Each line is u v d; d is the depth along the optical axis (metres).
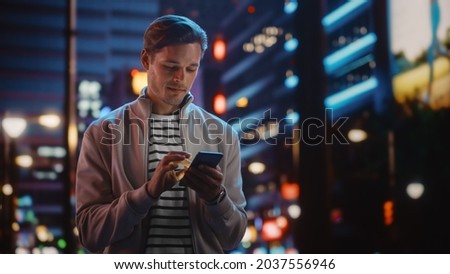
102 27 148.38
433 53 48.72
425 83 46.38
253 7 128.88
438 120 40.22
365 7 82.69
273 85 120.06
